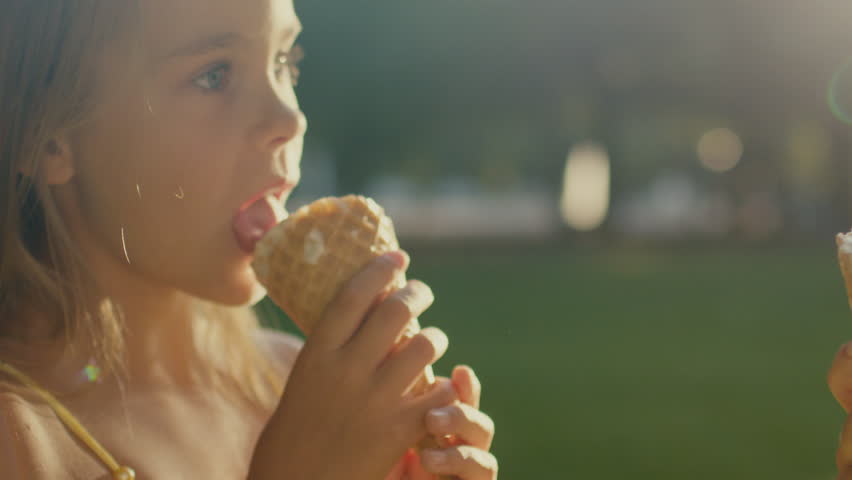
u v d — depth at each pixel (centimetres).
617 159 2627
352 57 2344
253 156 139
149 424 148
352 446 123
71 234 144
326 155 2878
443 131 2480
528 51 2358
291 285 132
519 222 3759
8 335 142
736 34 2275
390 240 139
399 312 125
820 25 2184
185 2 136
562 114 2467
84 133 139
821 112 2367
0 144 139
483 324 1150
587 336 1064
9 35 139
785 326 1147
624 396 745
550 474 514
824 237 2773
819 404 717
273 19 142
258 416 170
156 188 137
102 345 146
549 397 737
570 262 2188
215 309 172
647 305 1362
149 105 136
